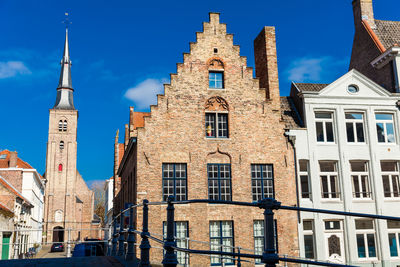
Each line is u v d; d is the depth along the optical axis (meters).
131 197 24.23
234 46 22.81
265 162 21.73
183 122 21.39
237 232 20.58
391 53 23.89
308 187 21.97
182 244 20.03
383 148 22.72
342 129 22.59
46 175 77.19
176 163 21.02
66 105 82.31
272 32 24.53
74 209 76.75
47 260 9.45
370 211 21.91
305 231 21.41
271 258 4.21
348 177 22.08
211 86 22.38
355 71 23.28
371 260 21.30
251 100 22.34
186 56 22.14
